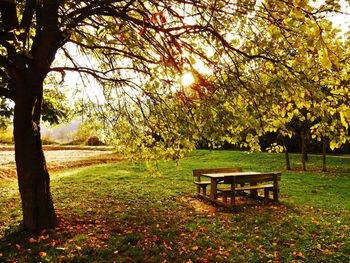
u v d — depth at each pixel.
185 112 6.29
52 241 7.21
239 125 5.80
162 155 9.12
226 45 5.30
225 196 11.63
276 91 5.45
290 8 4.04
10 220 8.98
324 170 23.34
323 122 4.96
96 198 12.37
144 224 8.95
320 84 4.95
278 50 5.35
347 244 7.62
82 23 6.63
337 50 3.84
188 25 5.36
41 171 7.92
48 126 11.94
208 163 27.48
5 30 7.05
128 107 9.01
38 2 7.02
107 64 8.88
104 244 7.22
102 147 55.41
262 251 7.16
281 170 23.91
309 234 8.32
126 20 5.83
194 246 7.30
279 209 11.22
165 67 5.67
